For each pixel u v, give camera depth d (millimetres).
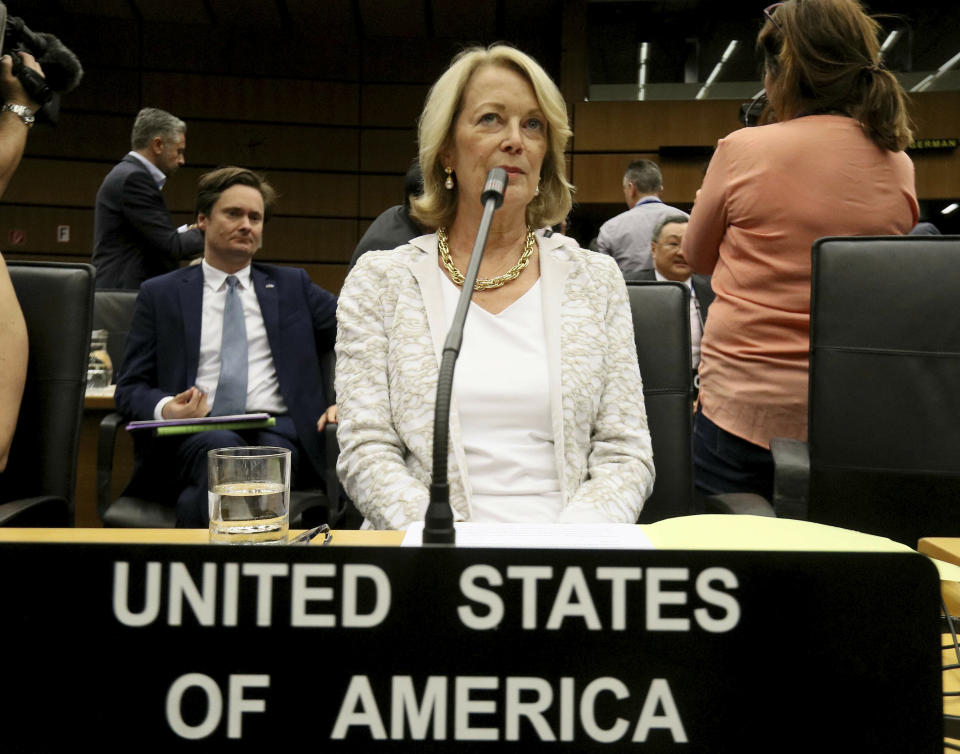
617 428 1316
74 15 7496
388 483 1196
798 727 468
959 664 839
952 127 7344
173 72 7711
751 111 2121
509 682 472
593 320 1349
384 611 474
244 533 841
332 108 7969
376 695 472
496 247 1403
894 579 472
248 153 7859
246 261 2283
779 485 1453
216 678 473
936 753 463
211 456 863
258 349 2250
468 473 1257
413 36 8000
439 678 472
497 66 1361
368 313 1353
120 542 476
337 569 474
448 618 473
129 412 2119
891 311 1492
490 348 1316
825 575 473
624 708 472
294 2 7434
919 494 1472
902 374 1480
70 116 7480
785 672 471
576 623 474
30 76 1497
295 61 7906
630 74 7906
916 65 7625
